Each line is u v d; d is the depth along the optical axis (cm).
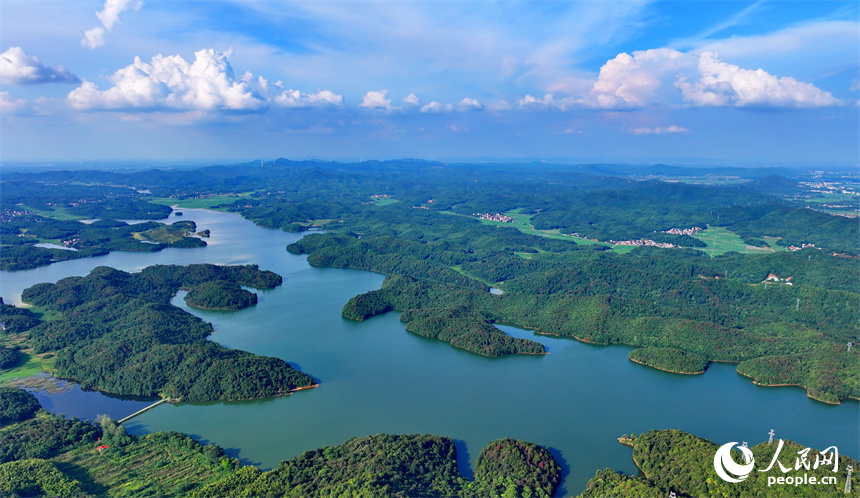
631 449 18700
